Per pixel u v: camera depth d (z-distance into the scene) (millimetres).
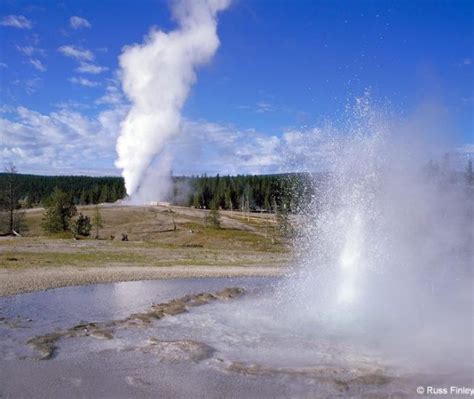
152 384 13352
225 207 147250
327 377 13727
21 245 55750
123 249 57812
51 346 16734
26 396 12477
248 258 55062
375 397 12461
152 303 25797
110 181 194625
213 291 29547
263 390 12953
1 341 17359
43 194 165500
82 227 77438
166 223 102188
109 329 19219
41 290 29734
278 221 82375
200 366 14781
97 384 13336
